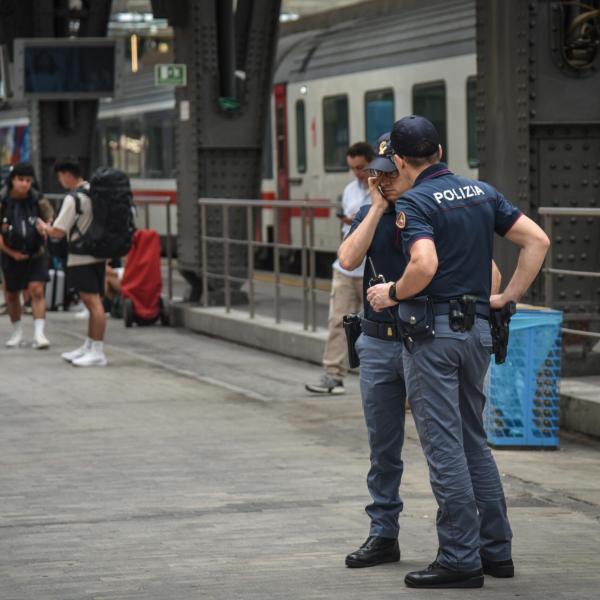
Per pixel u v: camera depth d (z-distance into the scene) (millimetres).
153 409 22844
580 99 22531
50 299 39188
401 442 12938
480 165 23297
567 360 22109
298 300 32125
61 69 39438
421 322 11961
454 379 12125
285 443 19750
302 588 12055
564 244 22594
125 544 13852
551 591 11961
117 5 69688
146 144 64938
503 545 12430
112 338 33562
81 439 20188
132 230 27844
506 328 12477
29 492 16562
